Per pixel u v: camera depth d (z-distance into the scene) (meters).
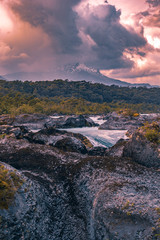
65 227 12.93
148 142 18.80
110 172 17.02
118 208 11.95
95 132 61.34
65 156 22.56
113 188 14.23
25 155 22.66
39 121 78.44
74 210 14.50
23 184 13.34
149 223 10.33
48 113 149.12
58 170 19.52
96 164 18.75
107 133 58.72
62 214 13.97
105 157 20.09
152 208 11.36
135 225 10.53
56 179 17.98
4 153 23.17
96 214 12.49
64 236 12.29
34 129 75.00
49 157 22.17
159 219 10.33
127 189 13.98
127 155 21.09
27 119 79.19
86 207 14.34
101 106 194.38
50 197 15.05
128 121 70.25
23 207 11.74
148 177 15.77
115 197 13.06
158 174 16.22
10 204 11.17
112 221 11.27
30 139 33.25
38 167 20.20
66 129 72.19
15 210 11.16
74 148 27.66
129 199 12.63
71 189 16.66
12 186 12.30
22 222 10.93
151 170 16.95
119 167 17.66
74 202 15.26
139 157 19.05
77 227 12.95
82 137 38.84
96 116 155.38
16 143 26.25
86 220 13.32
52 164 20.58
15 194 11.97
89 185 16.17
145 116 72.62
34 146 25.25
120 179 15.76
